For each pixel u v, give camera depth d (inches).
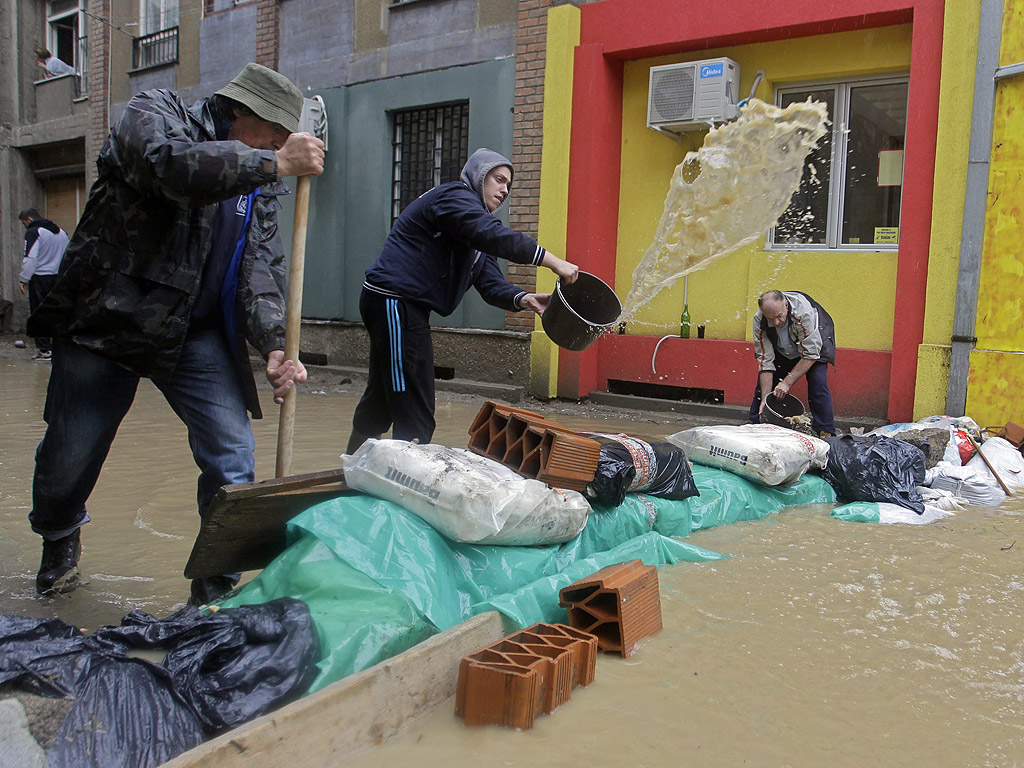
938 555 142.8
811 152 312.2
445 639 84.4
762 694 88.7
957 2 260.8
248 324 104.7
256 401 110.4
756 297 316.5
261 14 456.8
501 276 165.3
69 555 116.0
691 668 94.5
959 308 262.8
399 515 99.0
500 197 153.1
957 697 89.7
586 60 338.6
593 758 75.2
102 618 107.4
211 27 486.9
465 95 375.9
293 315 107.3
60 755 63.3
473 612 97.0
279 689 75.8
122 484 180.2
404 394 153.1
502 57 365.4
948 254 266.1
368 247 415.2
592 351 349.7
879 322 293.1
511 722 79.3
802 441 181.0
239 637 78.7
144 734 67.4
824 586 124.1
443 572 97.6
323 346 431.5
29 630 72.9
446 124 394.0
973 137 257.9
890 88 299.0
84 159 591.8
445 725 80.1
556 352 350.3
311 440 239.0
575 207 344.8
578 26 343.6
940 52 267.4
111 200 95.7
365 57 414.0
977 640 105.7
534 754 75.5
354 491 107.2
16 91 638.5
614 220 353.1
